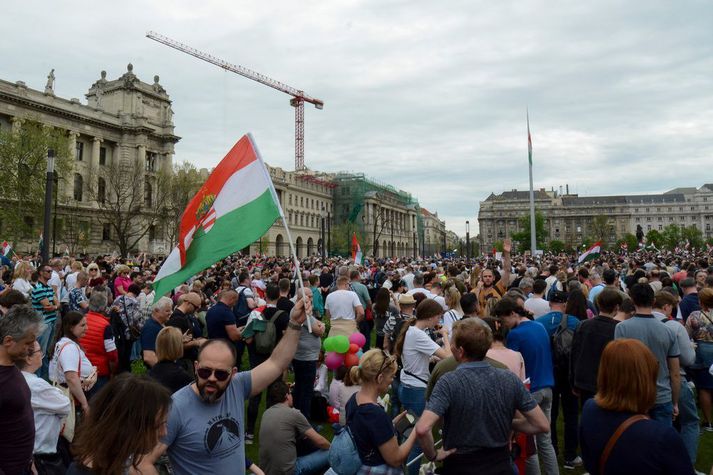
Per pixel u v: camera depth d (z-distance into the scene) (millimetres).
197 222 4457
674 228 116062
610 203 155125
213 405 3018
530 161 28297
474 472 3270
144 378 2471
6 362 3488
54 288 12531
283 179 97750
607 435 2805
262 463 4832
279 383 5137
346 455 3668
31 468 3715
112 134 69875
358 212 110750
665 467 2590
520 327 5418
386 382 3844
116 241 61875
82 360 5438
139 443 2283
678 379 5000
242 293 10742
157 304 6852
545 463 5102
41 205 39562
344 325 8266
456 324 3676
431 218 193000
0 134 39844
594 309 8844
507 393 3379
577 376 5500
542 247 117375
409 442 3701
